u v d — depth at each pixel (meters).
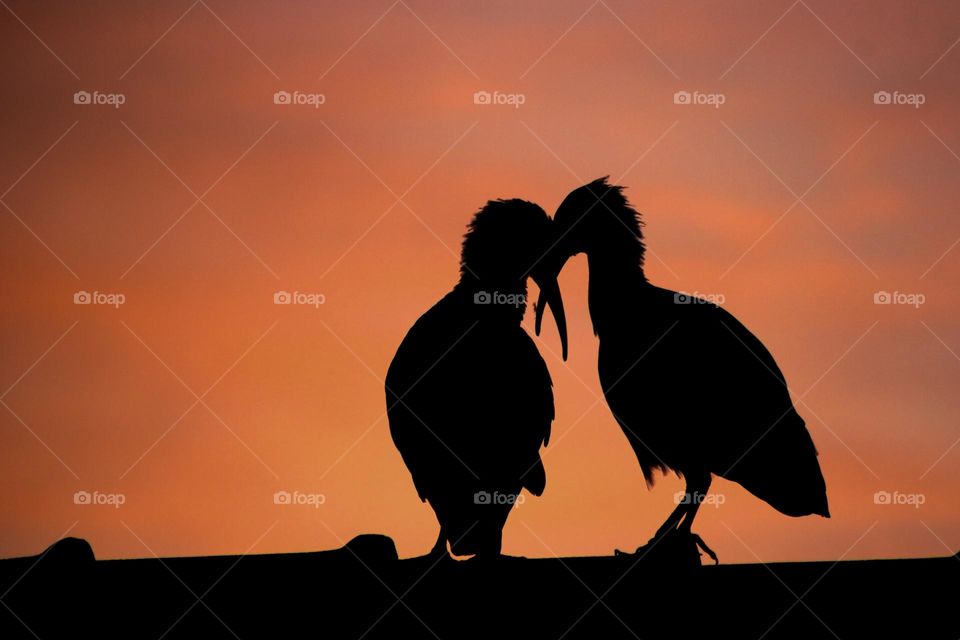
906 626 7.26
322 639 7.06
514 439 9.33
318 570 8.05
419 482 9.57
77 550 8.03
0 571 7.94
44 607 7.46
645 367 10.12
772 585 7.93
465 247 9.64
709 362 10.06
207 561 8.27
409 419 9.39
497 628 7.30
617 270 10.39
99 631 7.15
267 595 7.63
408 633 7.36
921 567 8.23
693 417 10.05
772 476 10.36
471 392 9.18
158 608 7.40
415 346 9.44
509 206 9.69
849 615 7.39
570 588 7.93
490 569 8.34
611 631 7.43
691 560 9.69
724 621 7.29
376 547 8.38
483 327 9.39
